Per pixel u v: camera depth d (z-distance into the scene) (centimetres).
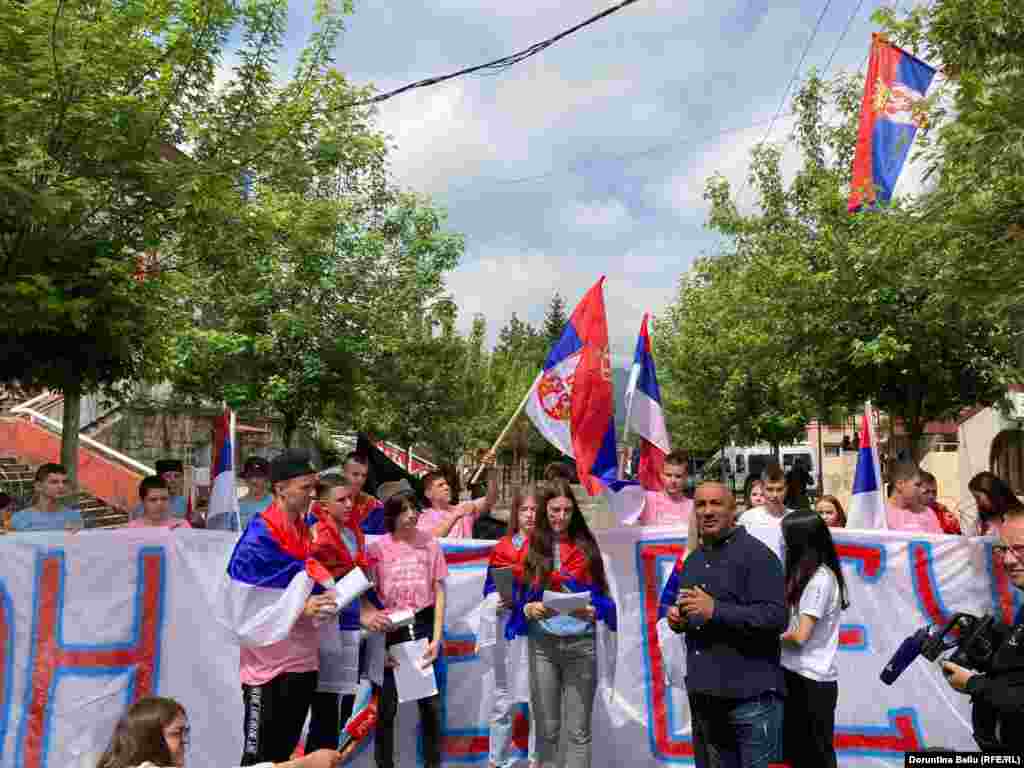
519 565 564
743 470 3694
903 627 598
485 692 613
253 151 989
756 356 1534
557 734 545
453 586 625
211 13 912
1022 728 369
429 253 1711
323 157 1116
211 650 558
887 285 1259
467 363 3931
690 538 525
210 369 1462
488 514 748
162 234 940
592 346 686
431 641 578
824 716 480
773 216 1659
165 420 2177
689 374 2711
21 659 539
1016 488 1338
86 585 551
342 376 1562
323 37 1180
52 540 550
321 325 1505
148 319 926
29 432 1889
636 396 738
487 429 3906
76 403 1156
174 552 563
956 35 792
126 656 549
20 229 810
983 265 780
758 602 432
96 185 850
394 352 1698
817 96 1669
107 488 1836
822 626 486
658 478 731
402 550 573
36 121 811
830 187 1420
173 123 952
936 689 587
